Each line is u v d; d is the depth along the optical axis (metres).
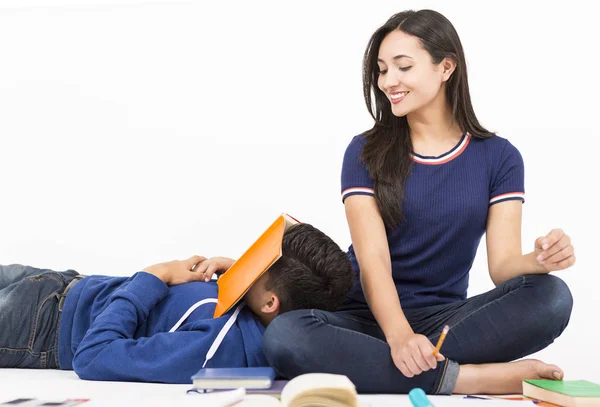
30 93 4.98
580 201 4.29
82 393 1.65
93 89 4.97
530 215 4.24
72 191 4.72
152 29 5.06
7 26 5.18
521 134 4.51
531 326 1.77
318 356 1.69
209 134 4.79
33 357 2.15
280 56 4.92
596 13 4.66
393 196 1.96
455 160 2.01
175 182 4.67
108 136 4.85
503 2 4.73
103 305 2.07
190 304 2.02
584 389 1.60
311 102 4.80
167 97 4.91
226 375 1.61
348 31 4.91
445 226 1.97
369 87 2.07
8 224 4.62
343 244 4.16
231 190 4.59
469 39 4.72
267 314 1.93
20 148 4.86
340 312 1.99
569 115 4.53
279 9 4.97
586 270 4.06
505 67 4.66
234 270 2.01
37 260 4.39
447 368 1.72
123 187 4.70
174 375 1.83
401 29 1.96
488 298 1.86
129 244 4.41
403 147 2.02
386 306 1.78
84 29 5.12
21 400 1.51
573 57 4.63
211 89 4.90
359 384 1.70
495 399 1.67
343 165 2.05
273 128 4.76
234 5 5.02
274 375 1.72
